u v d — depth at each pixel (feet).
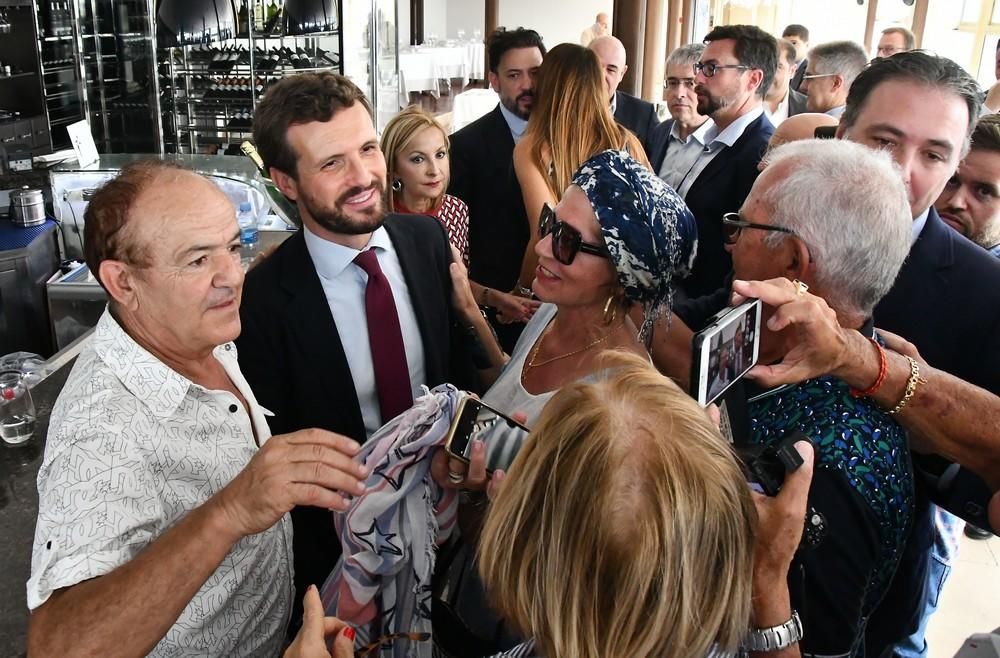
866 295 3.65
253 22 23.63
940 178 4.75
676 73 12.71
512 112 10.12
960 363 4.83
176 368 3.65
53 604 2.86
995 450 3.49
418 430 3.43
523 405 4.17
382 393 5.28
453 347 6.01
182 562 2.90
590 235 3.92
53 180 12.36
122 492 3.10
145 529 3.17
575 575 2.11
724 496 2.16
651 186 3.91
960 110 4.64
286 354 5.13
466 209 9.02
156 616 2.87
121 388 3.35
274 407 5.19
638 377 2.44
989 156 5.64
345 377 5.19
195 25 12.59
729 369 3.00
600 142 7.93
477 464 3.31
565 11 48.80
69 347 7.48
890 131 4.72
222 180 11.43
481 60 42.78
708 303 5.62
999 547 9.98
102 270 3.40
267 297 5.11
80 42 24.18
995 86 11.21
